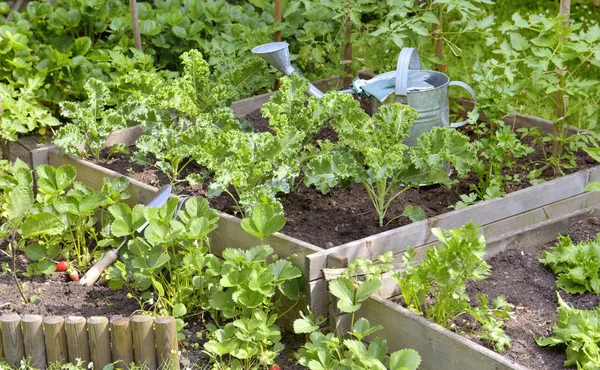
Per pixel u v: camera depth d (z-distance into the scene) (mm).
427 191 4055
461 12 4371
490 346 3336
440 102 3990
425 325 3270
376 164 3664
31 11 5078
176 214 3822
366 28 5043
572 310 3338
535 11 5848
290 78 4184
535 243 3852
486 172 4000
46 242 4004
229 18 5211
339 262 3428
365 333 3252
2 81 4852
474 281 3645
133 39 5035
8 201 3795
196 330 3604
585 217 3971
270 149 3826
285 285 3520
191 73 4320
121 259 3840
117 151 4336
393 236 3590
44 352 3418
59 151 4312
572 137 4129
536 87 4223
